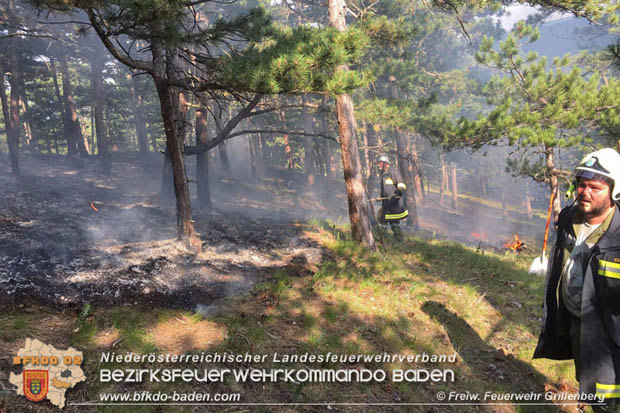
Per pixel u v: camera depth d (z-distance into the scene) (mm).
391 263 7184
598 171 2361
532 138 9555
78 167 19000
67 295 4039
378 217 9500
